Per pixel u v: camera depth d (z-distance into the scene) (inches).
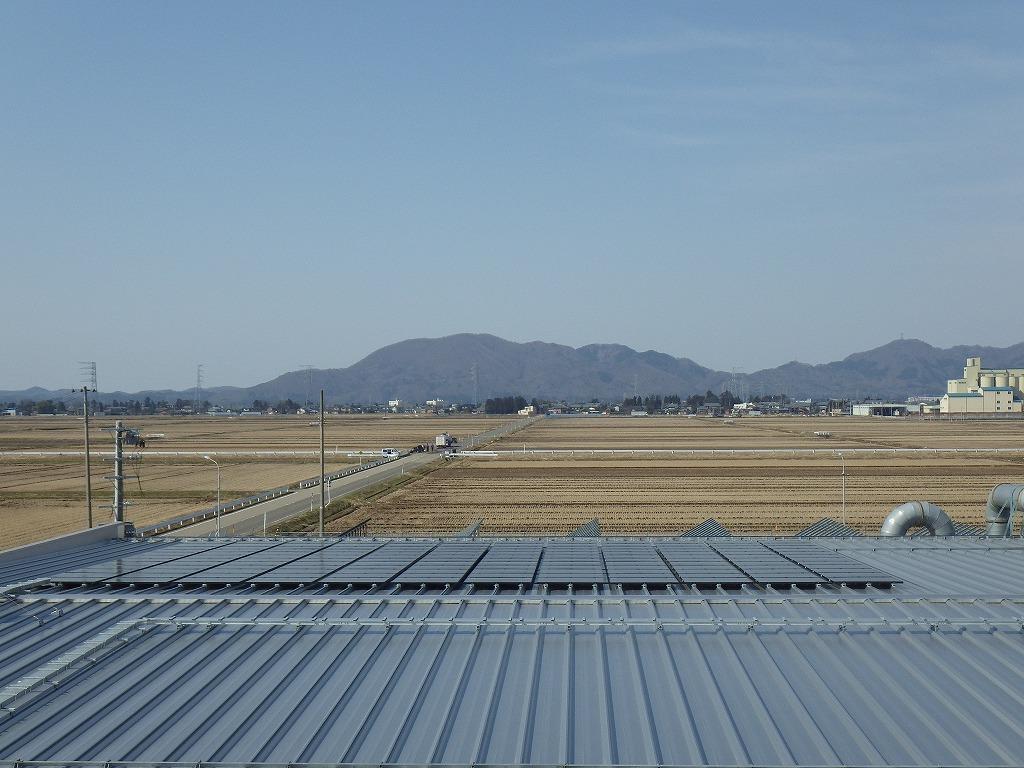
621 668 610.9
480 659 629.3
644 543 1035.3
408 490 3265.3
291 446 6013.8
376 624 687.7
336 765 490.9
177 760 497.4
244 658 634.8
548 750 509.7
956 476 3565.5
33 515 2751.0
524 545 1021.2
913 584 819.4
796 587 801.6
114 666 623.2
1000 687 570.6
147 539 1136.8
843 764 486.3
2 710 550.9
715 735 520.7
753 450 5078.7
